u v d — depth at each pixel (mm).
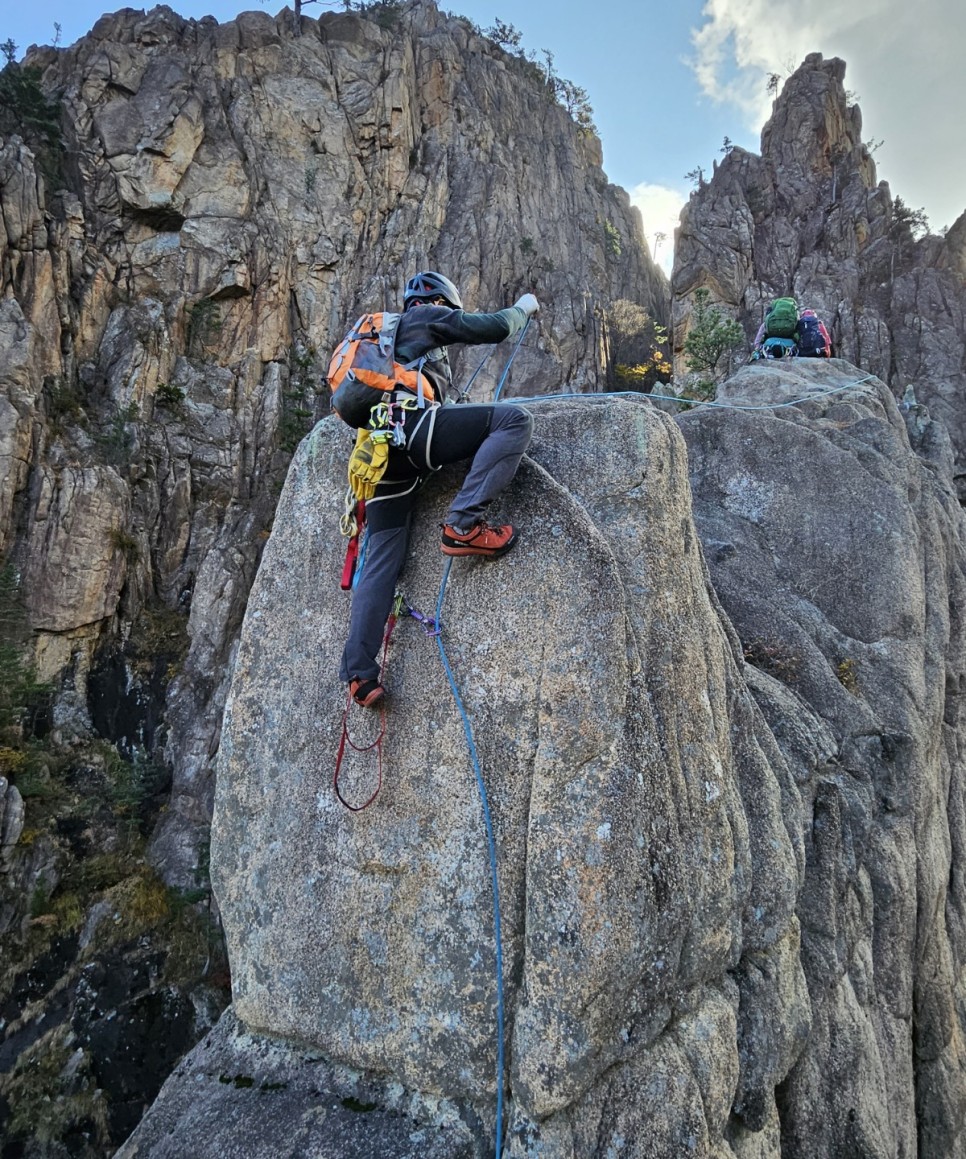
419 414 3115
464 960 3117
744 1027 3605
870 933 5430
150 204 37312
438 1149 2939
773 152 49812
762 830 4070
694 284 42188
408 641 3523
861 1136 4445
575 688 3092
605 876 2900
